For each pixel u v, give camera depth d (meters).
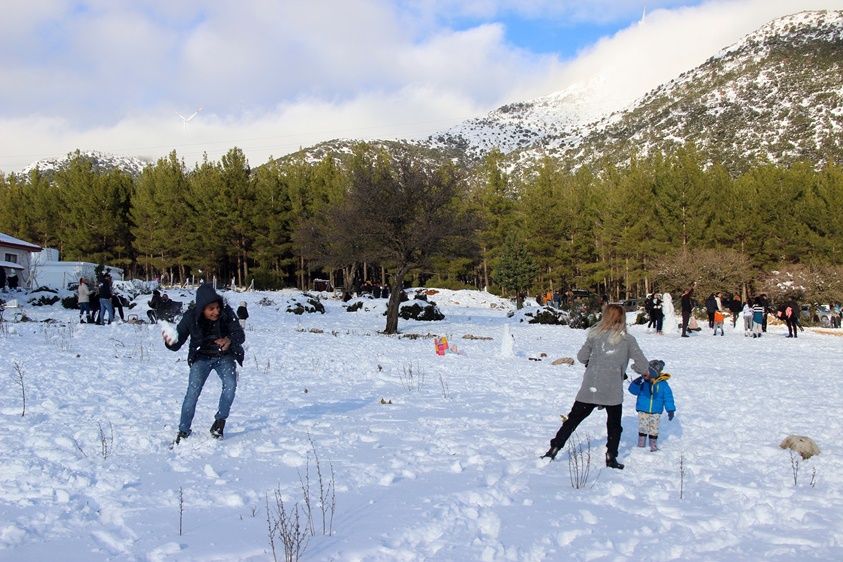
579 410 6.26
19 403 8.12
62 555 3.68
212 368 6.86
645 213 57.66
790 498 5.22
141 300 28.83
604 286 73.31
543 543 4.06
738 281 46.50
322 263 45.19
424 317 32.41
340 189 57.94
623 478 5.75
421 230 25.62
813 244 50.06
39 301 29.25
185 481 5.21
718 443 7.28
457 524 4.36
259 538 4.02
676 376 13.89
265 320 28.61
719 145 171.38
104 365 11.98
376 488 5.18
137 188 70.31
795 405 10.03
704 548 4.06
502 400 9.86
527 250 61.91
